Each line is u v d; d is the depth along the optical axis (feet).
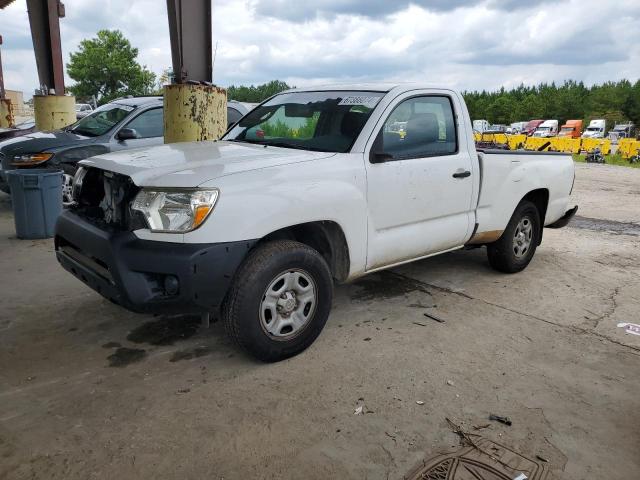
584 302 15.79
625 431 9.53
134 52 153.07
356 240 12.48
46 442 8.84
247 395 10.33
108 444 8.82
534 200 18.76
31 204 20.94
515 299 15.85
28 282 16.15
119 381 10.77
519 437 9.26
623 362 12.09
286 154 12.31
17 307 14.23
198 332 13.02
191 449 8.74
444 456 8.71
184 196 10.11
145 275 10.18
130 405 9.93
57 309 14.16
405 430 9.36
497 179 16.10
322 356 11.96
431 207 14.25
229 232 10.20
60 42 38.73
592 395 10.67
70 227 11.65
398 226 13.69
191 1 21.71
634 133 209.05
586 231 26.02
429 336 13.14
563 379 11.25
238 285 10.62
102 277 10.67
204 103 21.97
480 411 9.98
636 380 11.30
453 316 14.43
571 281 17.74
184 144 14.24
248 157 11.94
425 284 16.97
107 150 25.85
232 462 8.46
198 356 11.85
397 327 13.61
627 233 25.73
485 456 8.73
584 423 9.72
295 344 11.67
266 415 9.70
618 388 10.96
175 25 21.48
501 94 341.82
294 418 9.62
